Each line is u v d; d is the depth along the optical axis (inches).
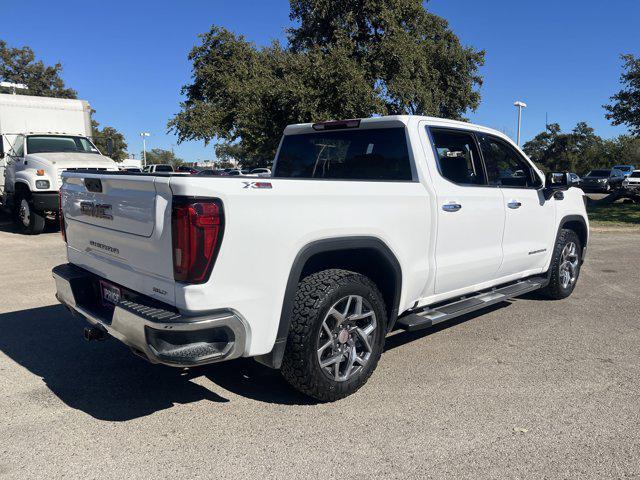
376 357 147.9
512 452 117.0
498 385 152.2
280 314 126.3
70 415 134.0
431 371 162.7
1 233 483.8
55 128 529.7
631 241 468.4
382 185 149.1
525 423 129.9
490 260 190.1
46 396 144.8
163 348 113.0
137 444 120.3
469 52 1076.5
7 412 135.3
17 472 108.9
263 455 115.8
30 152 488.1
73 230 159.0
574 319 218.8
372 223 143.1
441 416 133.4
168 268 116.6
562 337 195.6
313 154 199.2
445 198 168.1
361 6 828.0
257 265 119.9
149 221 120.3
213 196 112.4
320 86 697.0
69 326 205.6
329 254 143.1
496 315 225.1
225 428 127.6
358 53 835.4
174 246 113.7
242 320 118.9
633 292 266.8
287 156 208.1
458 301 187.9
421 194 159.9
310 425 129.1
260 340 123.3
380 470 110.2
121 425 129.1
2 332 197.9
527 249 212.4
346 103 687.7
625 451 117.4
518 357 174.9
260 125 732.7
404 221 153.3
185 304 113.2
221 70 887.7
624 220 638.5
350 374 142.1
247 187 117.6
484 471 109.9
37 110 517.0
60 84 1638.8
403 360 172.1
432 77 1034.7
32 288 266.4
